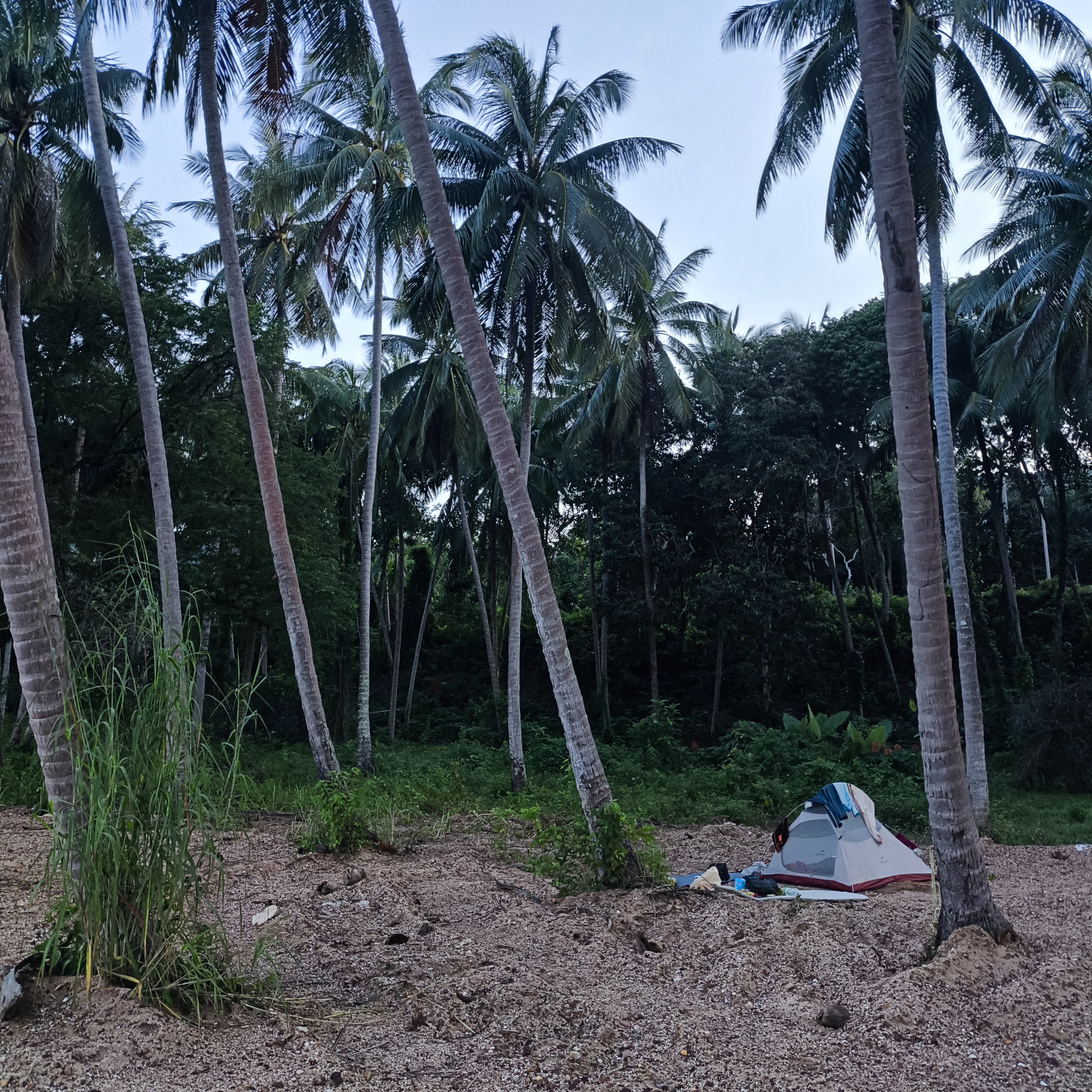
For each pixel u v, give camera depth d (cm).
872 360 2442
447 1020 412
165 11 1257
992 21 1184
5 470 409
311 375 2900
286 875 737
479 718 2862
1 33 1423
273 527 1259
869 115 559
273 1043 376
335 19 1235
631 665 3288
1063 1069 354
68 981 391
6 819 987
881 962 489
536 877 748
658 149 1572
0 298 1478
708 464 2695
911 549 534
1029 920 570
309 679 1249
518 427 2809
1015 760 2056
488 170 1562
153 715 395
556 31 1603
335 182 1711
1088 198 1588
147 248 1917
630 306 1557
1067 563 3178
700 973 484
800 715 2855
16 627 408
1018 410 2255
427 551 4125
